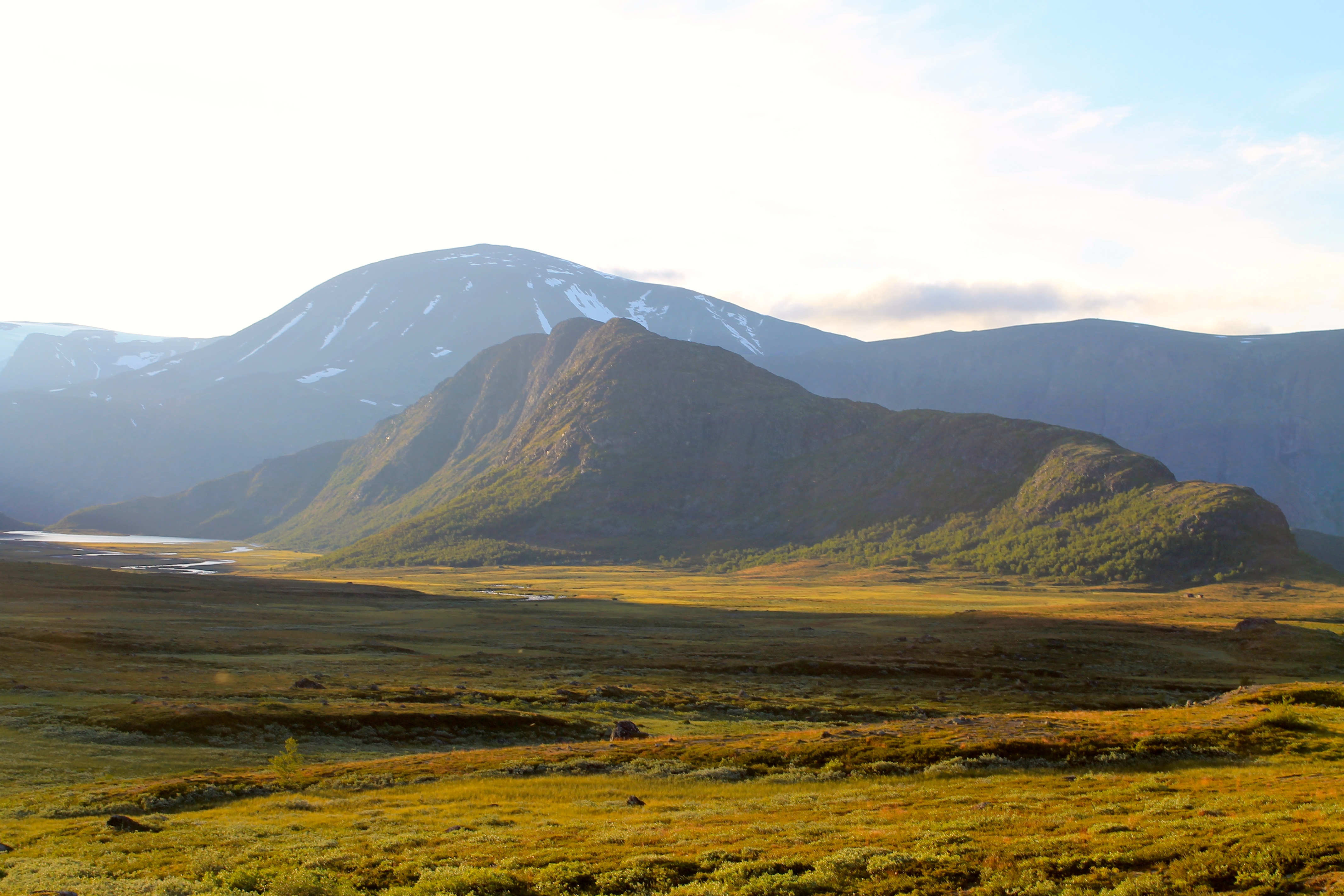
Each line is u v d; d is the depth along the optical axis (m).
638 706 70.94
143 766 44.09
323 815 33.34
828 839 25.97
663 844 26.55
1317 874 19.30
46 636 89.38
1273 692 51.28
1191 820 24.88
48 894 22.09
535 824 30.78
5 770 41.25
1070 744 39.75
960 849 23.62
